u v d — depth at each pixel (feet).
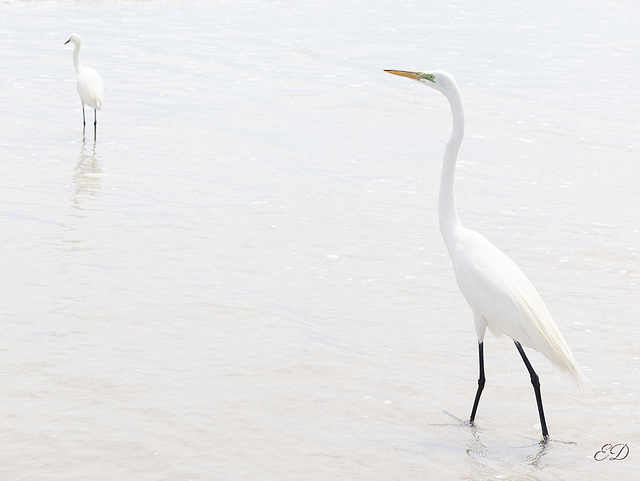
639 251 37.96
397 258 36.22
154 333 27.63
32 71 73.15
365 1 131.54
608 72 83.25
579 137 59.00
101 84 54.65
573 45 98.94
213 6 116.67
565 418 23.44
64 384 23.90
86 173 46.62
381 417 23.11
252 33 97.76
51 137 54.19
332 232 39.14
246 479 19.67
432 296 32.17
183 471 19.86
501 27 111.75
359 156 53.31
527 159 53.98
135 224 38.60
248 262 34.78
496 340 28.68
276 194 44.47
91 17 102.47
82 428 21.59
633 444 22.15
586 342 28.43
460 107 23.36
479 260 22.26
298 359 26.20
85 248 35.19
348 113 64.54
